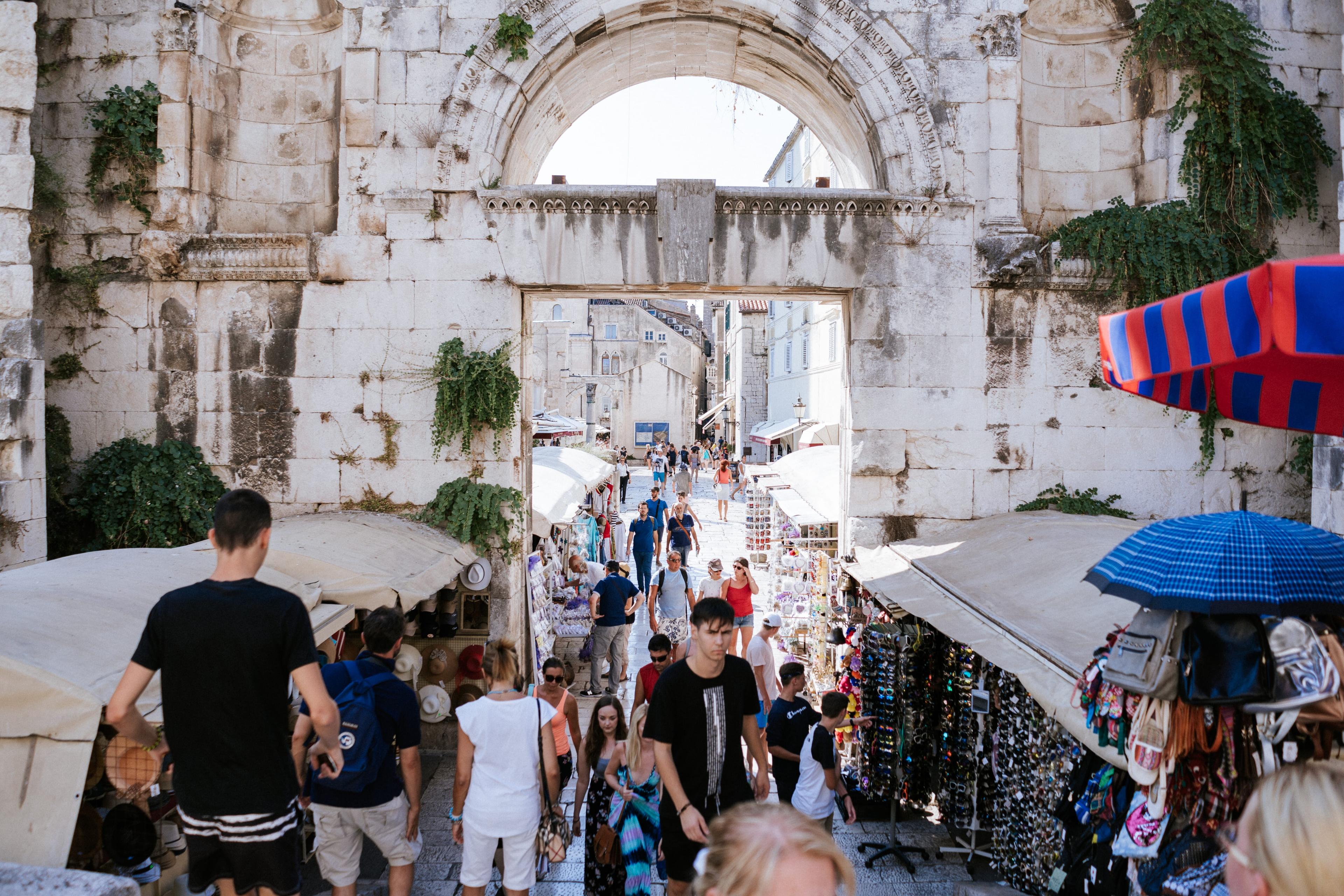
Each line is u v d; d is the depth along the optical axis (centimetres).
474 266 1029
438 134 1027
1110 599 598
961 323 1045
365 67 1022
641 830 577
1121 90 1111
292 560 755
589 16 1028
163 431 1039
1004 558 788
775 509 1725
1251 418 543
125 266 1040
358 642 883
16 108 855
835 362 2867
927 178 1040
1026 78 1105
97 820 546
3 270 849
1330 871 178
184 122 1022
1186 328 385
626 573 1238
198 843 398
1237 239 1021
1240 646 335
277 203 1112
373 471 1036
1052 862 563
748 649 935
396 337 1032
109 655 489
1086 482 1052
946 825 783
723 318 6900
